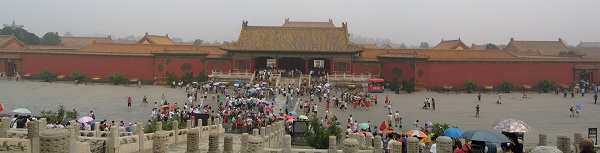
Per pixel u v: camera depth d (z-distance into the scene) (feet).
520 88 306.76
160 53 311.47
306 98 241.35
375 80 283.59
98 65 323.98
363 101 219.20
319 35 328.49
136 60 319.06
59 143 61.52
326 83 264.11
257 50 311.68
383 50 329.52
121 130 123.85
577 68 310.24
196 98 232.53
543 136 98.99
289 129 144.87
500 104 237.66
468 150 68.95
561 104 239.50
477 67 304.30
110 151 92.12
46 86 295.69
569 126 174.70
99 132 106.22
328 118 186.80
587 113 208.33
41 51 334.65
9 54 340.59
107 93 262.67
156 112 180.65
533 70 308.40
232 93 259.19
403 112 206.18
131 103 221.66
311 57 313.73
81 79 320.50
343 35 328.29
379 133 123.95
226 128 159.12
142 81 318.45
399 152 82.28
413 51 323.57
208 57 317.83
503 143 69.36
